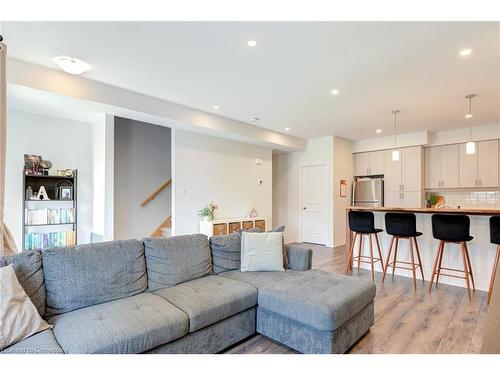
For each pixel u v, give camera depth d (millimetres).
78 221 4227
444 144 5746
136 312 1786
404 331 2385
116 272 2090
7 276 1608
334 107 4254
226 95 3762
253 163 6039
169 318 1742
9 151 3656
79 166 4262
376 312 2766
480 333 2340
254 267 2783
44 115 3936
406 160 6051
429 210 3488
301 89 3523
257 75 3121
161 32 2273
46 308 1812
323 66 2891
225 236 2941
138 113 3770
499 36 2320
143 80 3268
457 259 3531
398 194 6141
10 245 2266
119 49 2553
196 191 4965
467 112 4461
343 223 6473
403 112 4480
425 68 2928
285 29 2236
